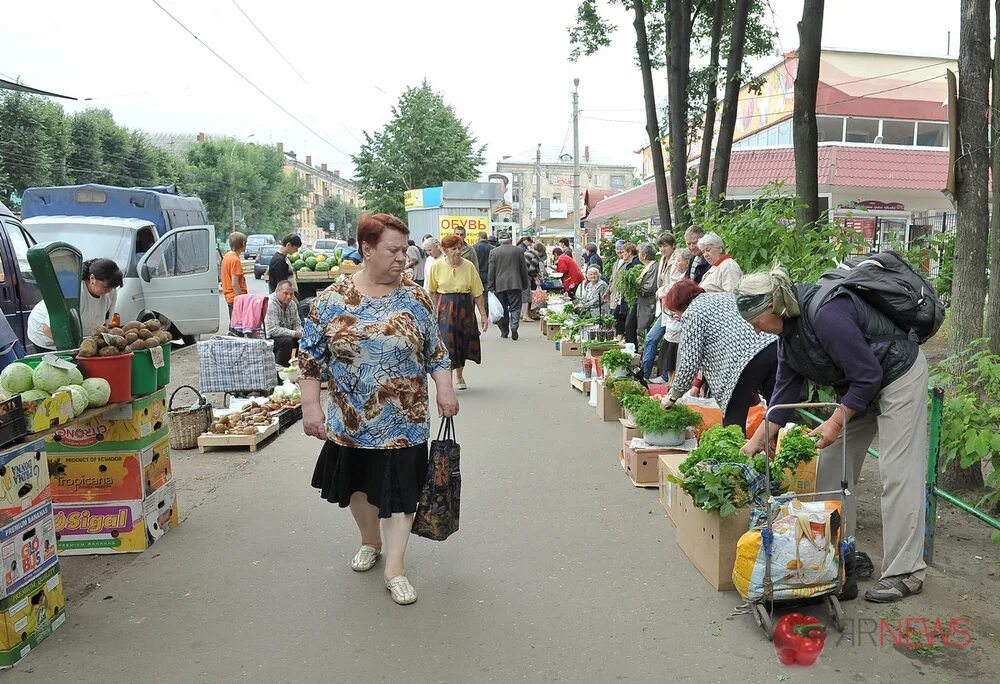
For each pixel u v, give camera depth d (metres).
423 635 3.49
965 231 5.20
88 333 5.07
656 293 9.62
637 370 8.09
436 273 9.17
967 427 4.43
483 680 3.12
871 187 21.98
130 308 11.53
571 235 58.38
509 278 14.33
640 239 15.24
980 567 4.09
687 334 5.11
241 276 12.97
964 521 4.77
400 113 43.69
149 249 11.99
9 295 7.84
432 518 3.89
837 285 3.63
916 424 3.62
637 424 5.73
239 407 7.87
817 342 3.66
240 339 8.47
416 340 3.77
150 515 4.58
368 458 3.83
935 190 22.09
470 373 10.77
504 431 7.34
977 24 5.01
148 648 3.41
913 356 3.59
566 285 18.19
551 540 4.61
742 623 3.56
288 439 7.23
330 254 15.52
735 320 4.98
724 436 4.22
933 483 4.05
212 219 63.38
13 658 3.28
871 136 25.47
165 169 46.25
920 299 3.56
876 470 5.97
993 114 5.07
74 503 4.45
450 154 43.69
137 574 4.18
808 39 7.29
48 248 4.31
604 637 3.45
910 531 3.69
